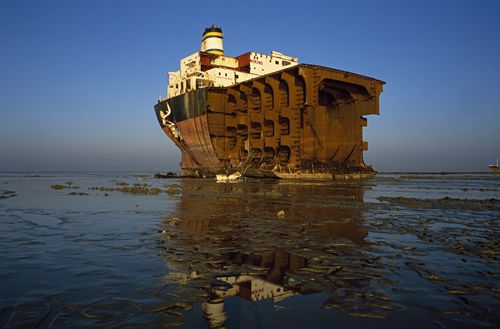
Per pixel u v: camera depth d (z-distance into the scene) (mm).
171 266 6762
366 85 52031
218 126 57969
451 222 12305
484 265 6754
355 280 5887
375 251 7953
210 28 65000
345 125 56250
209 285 5656
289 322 4223
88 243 8914
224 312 4543
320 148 48062
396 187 35188
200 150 61156
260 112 53094
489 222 12352
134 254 7730
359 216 13805
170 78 69875
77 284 5652
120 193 28078
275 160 49812
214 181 48375
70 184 44625
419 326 4098
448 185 41312
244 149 56594
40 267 6664
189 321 4254
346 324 4156
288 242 8953
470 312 4500
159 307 4691
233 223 12125
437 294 5176
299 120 48094
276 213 14758
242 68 65750
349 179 50000
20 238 9586
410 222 12297
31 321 4207
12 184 47062
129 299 4977
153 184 42062
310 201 19844
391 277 6027
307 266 6754
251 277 6105
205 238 9516
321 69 46719
